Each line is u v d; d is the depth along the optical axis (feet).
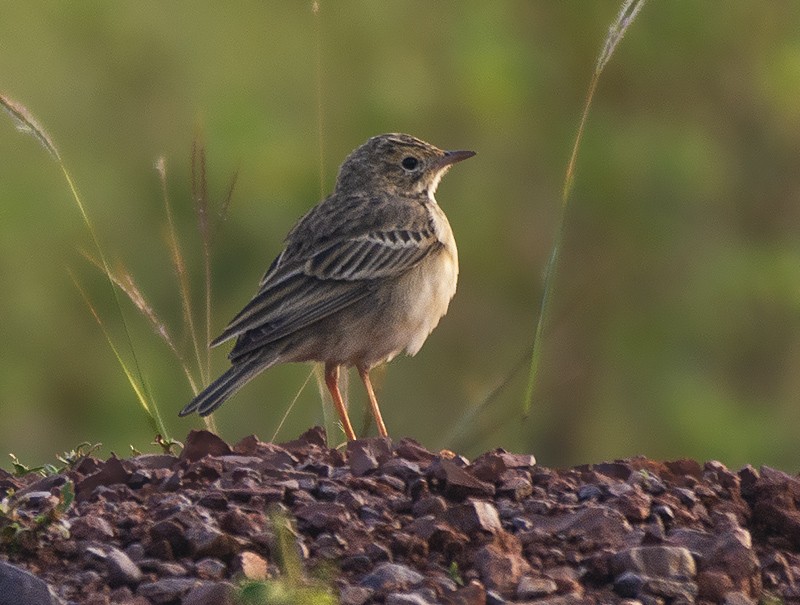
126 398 55.01
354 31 62.75
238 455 25.12
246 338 31.58
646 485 23.43
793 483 23.65
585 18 63.05
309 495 22.36
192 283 57.16
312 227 33.06
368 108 60.85
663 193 61.05
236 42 61.26
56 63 60.59
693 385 61.16
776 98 62.95
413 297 32.94
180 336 56.65
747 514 23.21
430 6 63.31
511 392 61.16
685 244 62.39
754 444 59.16
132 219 58.29
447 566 20.80
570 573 20.63
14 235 56.08
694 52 63.26
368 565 20.52
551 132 62.90
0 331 56.18
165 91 60.59
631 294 62.75
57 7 60.85
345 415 31.58
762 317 62.85
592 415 62.64
